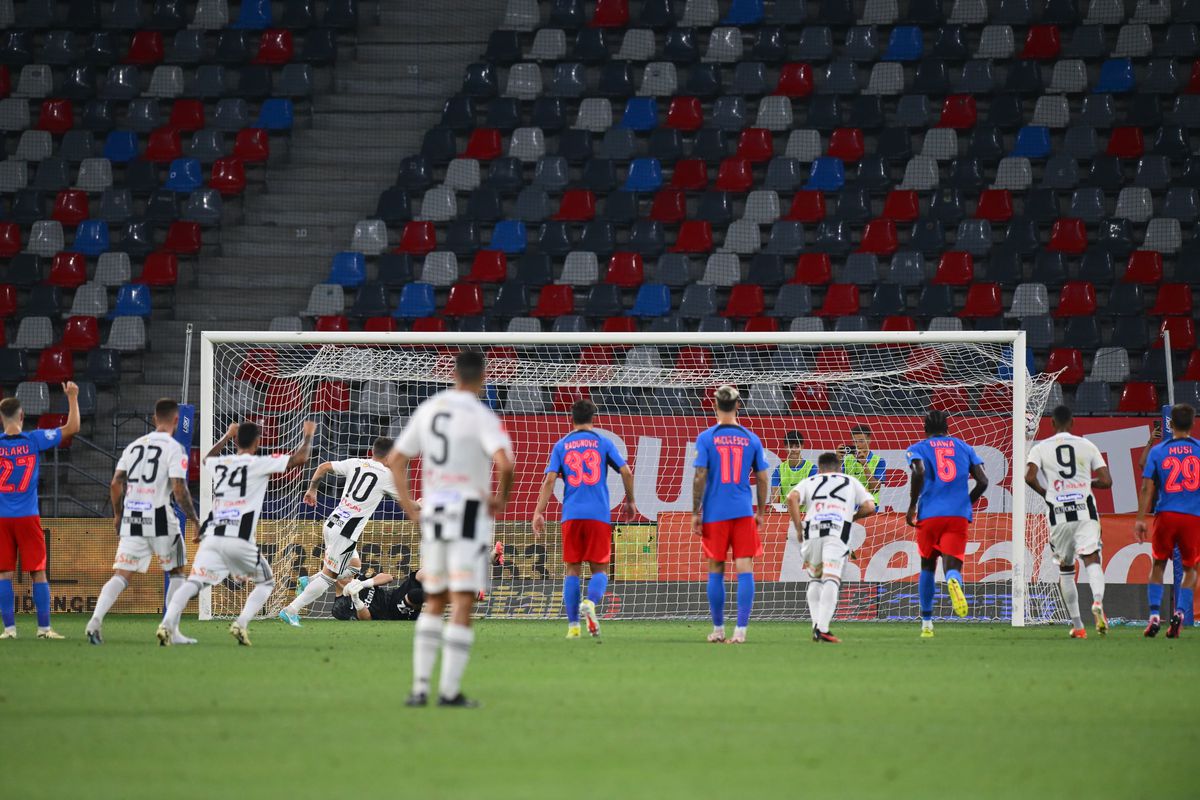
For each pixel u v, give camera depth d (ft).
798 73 297.53
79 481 243.81
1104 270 263.49
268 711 80.23
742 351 248.52
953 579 153.89
